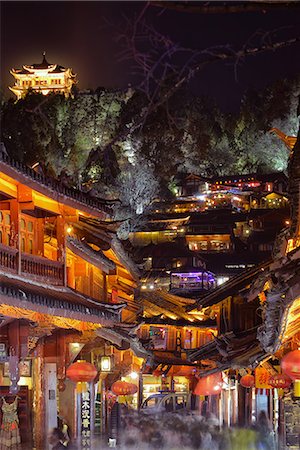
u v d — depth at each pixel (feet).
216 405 118.21
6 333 57.57
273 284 39.34
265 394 96.27
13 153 328.70
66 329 69.36
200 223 303.48
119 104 400.47
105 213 76.74
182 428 100.68
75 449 79.20
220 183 347.15
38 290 59.52
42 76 465.06
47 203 66.28
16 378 57.06
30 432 66.90
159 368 121.60
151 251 272.10
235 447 94.22
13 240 59.47
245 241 304.91
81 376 68.28
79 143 380.58
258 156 410.11
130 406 114.42
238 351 73.61
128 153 384.47
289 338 62.39
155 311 131.13
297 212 52.95
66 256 72.95
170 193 365.61
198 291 191.93
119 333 78.18
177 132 400.47
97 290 85.30
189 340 131.85
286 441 64.90
